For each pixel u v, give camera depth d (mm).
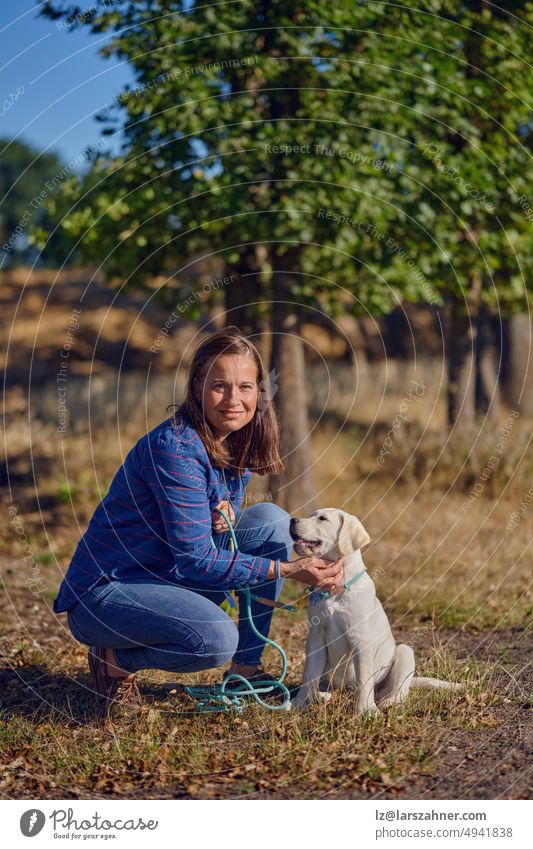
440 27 6215
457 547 6875
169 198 6113
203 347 3244
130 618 3191
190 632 3176
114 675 3420
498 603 5270
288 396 7512
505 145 6887
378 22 6062
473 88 6289
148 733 3266
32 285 19188
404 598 5457
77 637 3389
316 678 3412
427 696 3506
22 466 10328
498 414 11250
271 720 3326
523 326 12922
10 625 4914
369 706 3330
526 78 6613
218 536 3541
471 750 3035
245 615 3652
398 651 3564
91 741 3234
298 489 7570
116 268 7484
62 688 3883
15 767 3059
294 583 5879
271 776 2918
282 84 6070
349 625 3322
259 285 7484
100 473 9617
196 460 3156
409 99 6121
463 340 9688
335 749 3061
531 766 2881
